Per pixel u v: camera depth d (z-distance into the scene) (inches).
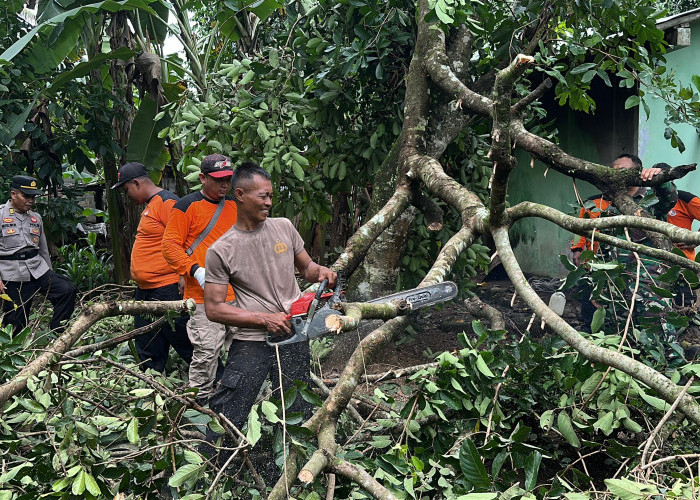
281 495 100.6
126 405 132.9
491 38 201.9
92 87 303.6
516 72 112.7
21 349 138.3
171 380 158.7
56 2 262.4
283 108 210.1
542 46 194.9
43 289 211.2
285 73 209.0
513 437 110.6
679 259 135.0
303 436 104.7
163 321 149.2
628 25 193.9
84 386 137.4
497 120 119.5
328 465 102.8
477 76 242.4
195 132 203.3
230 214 160.1
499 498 95.7
